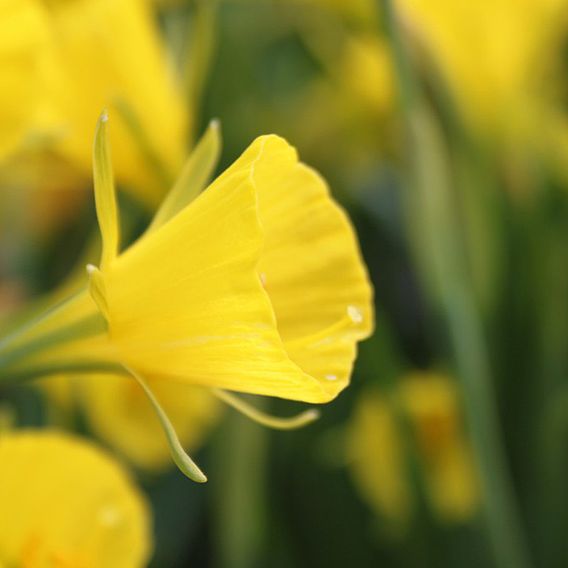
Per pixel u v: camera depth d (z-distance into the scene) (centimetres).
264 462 44
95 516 35
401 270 55
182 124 40
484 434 42
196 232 32
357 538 47
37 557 34
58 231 50
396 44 42
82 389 42
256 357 32
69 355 33
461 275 42
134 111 39
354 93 51
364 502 47
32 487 34
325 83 54
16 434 35
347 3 47
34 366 33
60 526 35
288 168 34
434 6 45
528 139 46
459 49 46
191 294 32
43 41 36
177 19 44
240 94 48
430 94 44
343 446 47
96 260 41
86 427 42
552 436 47
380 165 53
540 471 47
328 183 52
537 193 47
